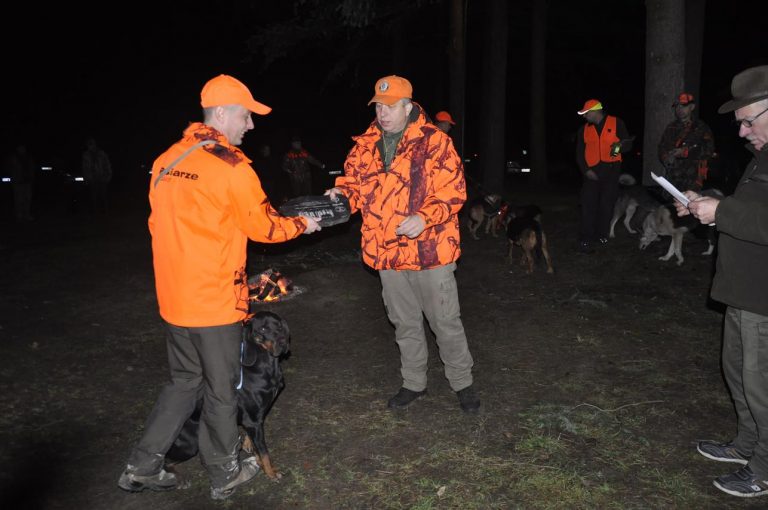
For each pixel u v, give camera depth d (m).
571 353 5.20
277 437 3.95
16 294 7.55
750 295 3.00
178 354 3.13
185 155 2.93
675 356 5.06
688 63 11.12
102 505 3.31
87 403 4.54
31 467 3.68
